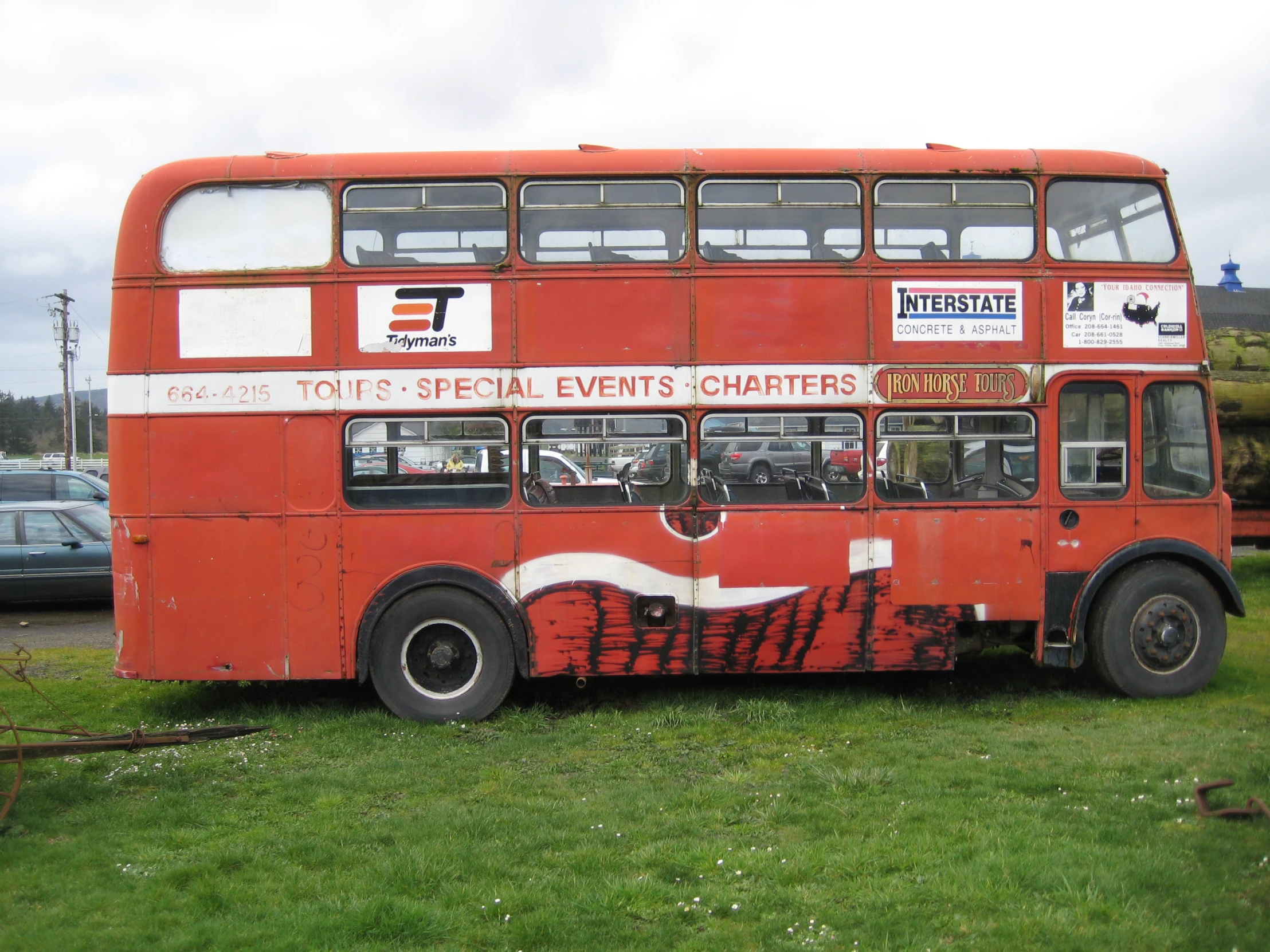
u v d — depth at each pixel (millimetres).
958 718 7734
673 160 7812
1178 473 8117
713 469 7828
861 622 7910
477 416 7750
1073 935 4008
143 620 7707
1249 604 12031
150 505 7684
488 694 7809
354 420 7727
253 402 7699
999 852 4832
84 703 8445
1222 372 13594
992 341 7922
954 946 3977
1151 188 8109
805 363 7820
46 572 12734
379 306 7707
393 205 7770
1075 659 8031
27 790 6137
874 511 7883
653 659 7855
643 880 4625
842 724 7594
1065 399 8008
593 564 7793
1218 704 7938
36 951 4113
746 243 7832
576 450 7801
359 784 6352
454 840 5242
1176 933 3990
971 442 7992
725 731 7477
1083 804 5574
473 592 7840
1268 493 13320
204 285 7699
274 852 5176
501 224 7777
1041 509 7988
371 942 4129
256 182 7730
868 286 7852
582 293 7758
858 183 7867
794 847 5043
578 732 7457
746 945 4066
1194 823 5234
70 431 49969
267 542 7711
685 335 7785
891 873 4719
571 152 7844
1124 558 8023
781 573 7855
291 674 7738
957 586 7941
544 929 4184
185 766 6723
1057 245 7988
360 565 7734
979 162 7918
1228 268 41938
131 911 4516
